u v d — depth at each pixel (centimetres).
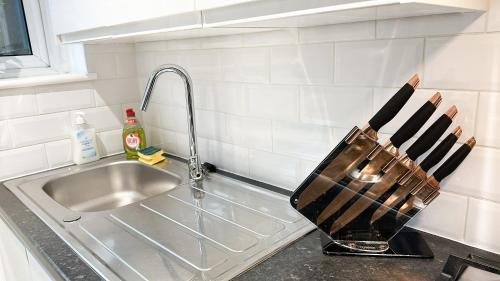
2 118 128
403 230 85
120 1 91
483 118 72
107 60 149
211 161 136
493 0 67
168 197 114
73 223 98
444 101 76
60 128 142
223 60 120
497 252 75
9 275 115
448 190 79
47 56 149
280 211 101
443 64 75
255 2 66
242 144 122
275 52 104
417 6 57
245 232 91
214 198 112
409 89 70
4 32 140
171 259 79
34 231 93
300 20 73
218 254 81
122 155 156
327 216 80
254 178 122
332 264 75
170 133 152
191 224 96
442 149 72
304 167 105
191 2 74
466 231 78
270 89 108
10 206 109
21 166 134
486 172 73
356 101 90
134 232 92
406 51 79
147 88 115
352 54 88
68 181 137
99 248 84
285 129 107
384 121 72
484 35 69
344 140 74
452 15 72
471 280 68
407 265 73
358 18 77
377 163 73
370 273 71
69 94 141
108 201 146
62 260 79
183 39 133
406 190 74
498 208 73
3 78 139
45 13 146
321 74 95
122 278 72
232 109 122
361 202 77
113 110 154
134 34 95
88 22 106
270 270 74
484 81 71
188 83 116
